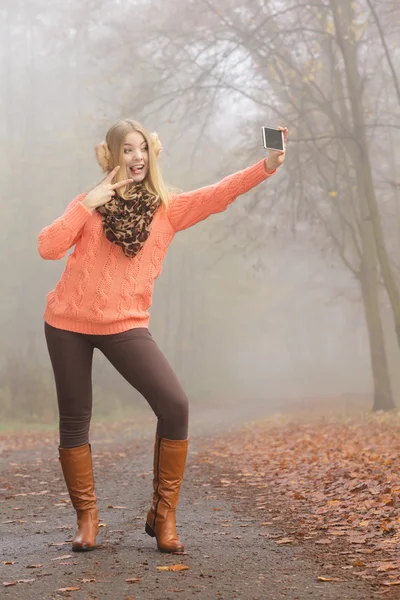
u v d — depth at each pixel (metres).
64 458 4.07
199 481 7.62
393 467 6.93
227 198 3.92
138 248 3.79
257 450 11.09
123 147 3.81
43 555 3.98
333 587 3.21
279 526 4.79
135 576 3.42
